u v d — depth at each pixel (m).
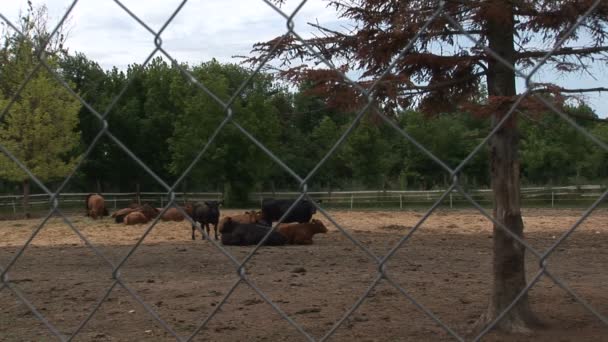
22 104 28.28
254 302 9.64
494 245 7.30
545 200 34.44
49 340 7.70
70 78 33.19
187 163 36.84
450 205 34.12
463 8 6.02
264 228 17.94
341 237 20.05
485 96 7.11
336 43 6.54
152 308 9.35
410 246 17.23
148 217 26.33
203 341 7.51
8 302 9.88
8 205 36.09
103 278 12.14
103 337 7.79
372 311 8.92
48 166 30.16
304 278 11.88
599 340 6.92
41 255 15.74
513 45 6.51
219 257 15.05
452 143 23.12
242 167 36.16
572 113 6.20
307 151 34.38
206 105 34.66
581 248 16.78
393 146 36.22
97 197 29.52
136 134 40.06
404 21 5.94
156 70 40.12
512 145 7.07
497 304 7.29
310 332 7.80
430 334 7.51
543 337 7.03
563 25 5.89
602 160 32.56
